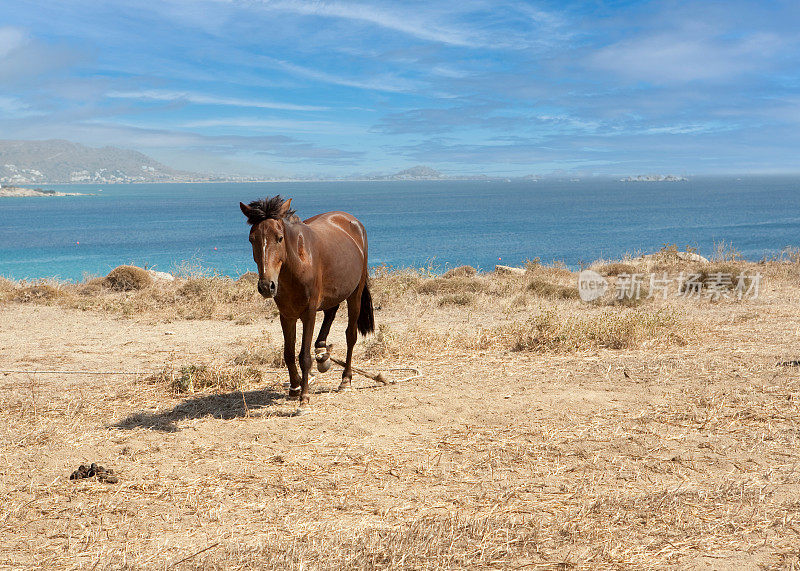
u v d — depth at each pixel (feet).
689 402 20.83
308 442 18.01
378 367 28.43
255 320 44.19
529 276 61.93
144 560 11.21
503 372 26.43
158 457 17.03
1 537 12.46
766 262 65.46
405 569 10.59
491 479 14.87
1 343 36.40
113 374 28.48
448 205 582.76
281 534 12.26
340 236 24.17
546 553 11.09
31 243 222.28
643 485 14.24
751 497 13.23
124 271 59.77
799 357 26.66
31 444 18.39
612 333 31.89
